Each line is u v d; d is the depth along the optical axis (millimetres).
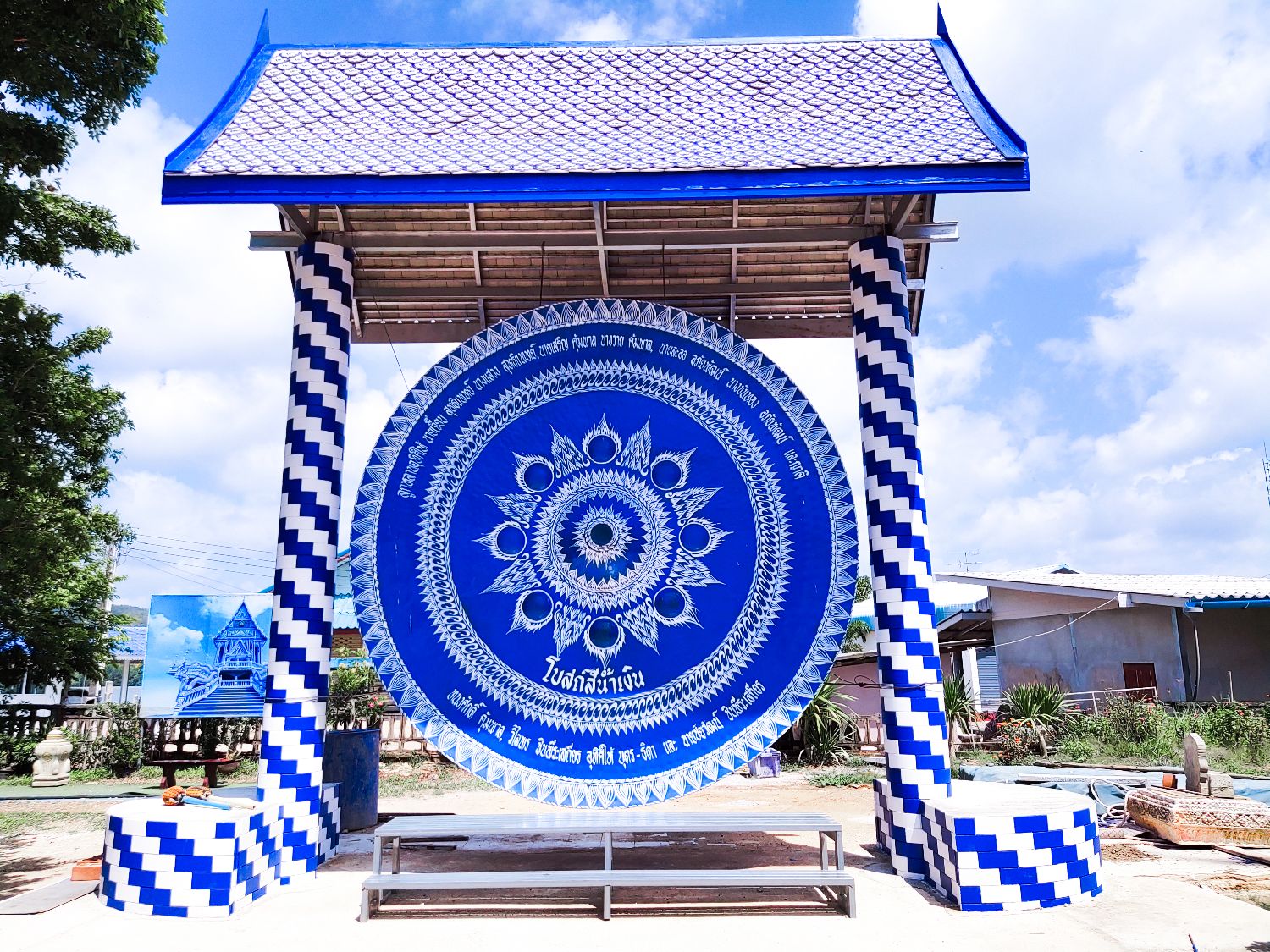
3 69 8000
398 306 10844
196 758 12969
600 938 5801
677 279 10438
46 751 16484
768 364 8203
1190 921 5992
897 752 7586
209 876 6348
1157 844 8805
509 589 7840
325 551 8156
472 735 7484
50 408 9430
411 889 7152
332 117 8320
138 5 8258
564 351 8305
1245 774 13406
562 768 7418
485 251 9836
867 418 8242
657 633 7781
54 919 6262
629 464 8125
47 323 9211
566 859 8266
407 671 7590
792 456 8047
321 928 6039
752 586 7855
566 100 8672
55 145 8523
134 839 6527
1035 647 22641
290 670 7801
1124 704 17484
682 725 7562
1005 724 17969
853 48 9148
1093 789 11383
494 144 7969
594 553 7945
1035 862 6426
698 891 7031
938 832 6852
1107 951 5387
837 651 7648
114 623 18984
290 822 7566
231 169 7383
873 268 8406
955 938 5719
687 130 8195
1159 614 20109
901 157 7449
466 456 8078
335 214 9438
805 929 5969
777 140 7961
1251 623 19656
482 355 8250
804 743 18641
